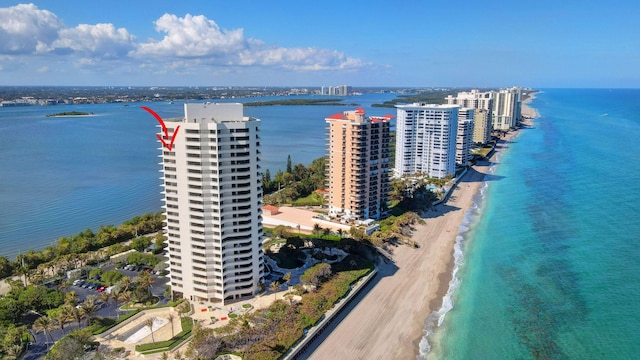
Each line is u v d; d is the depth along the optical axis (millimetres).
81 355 105250
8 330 113688
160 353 109812
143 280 137875
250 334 113688
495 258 175250
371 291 148125
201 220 129375
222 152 125688
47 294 131375
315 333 120250
